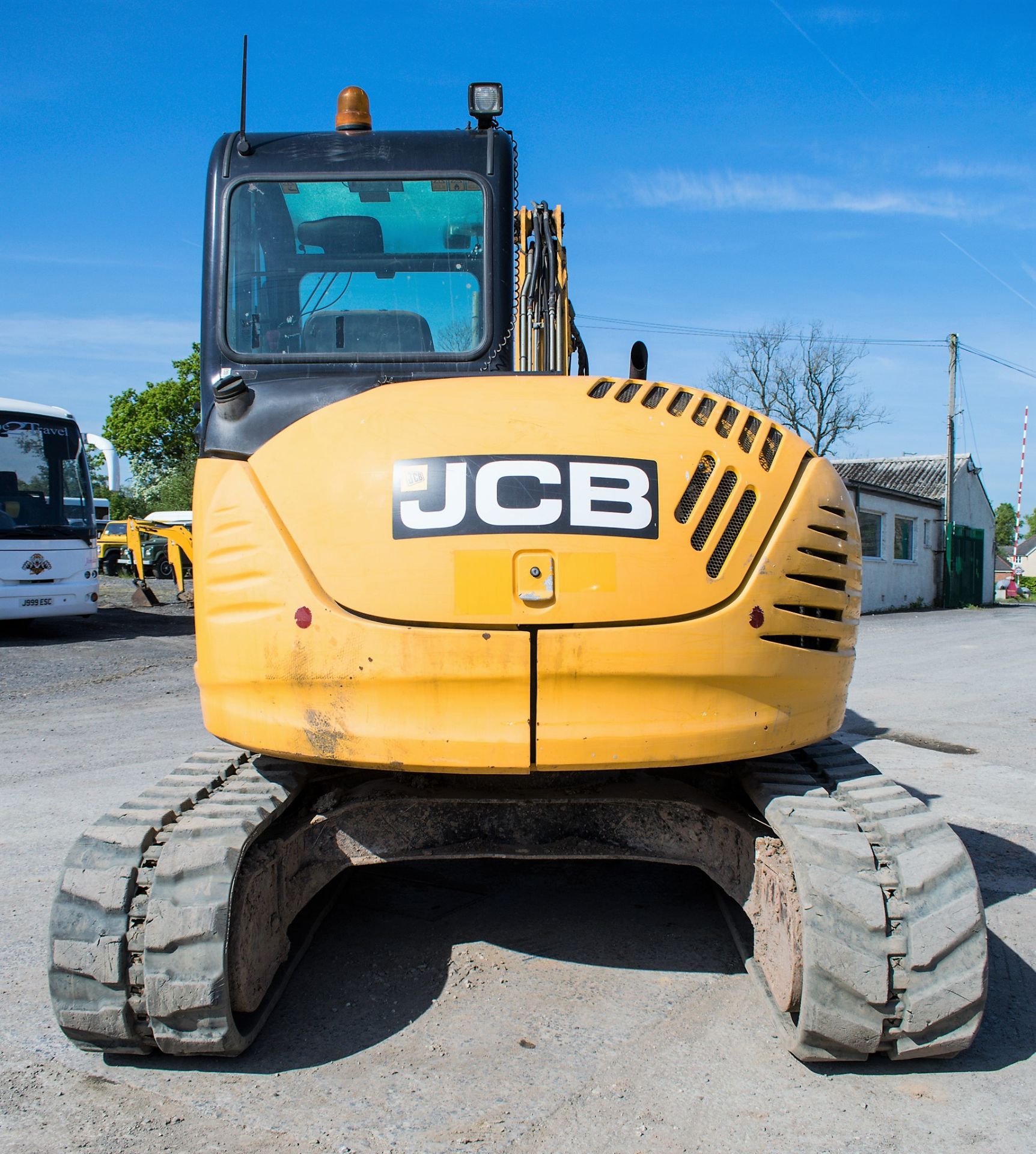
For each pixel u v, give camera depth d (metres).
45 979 3.57
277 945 3.23
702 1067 2.93
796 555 3.01
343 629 2.83
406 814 3.42
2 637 16.03
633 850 3.41
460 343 3.72
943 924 2.74
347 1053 3.02
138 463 57.81
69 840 5.20
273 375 3.65
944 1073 2.90
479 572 2.78
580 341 5.30
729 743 2.91
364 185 3.79
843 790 3.22
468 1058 2.98
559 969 3.60
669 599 2.83
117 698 10.20
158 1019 2.75
